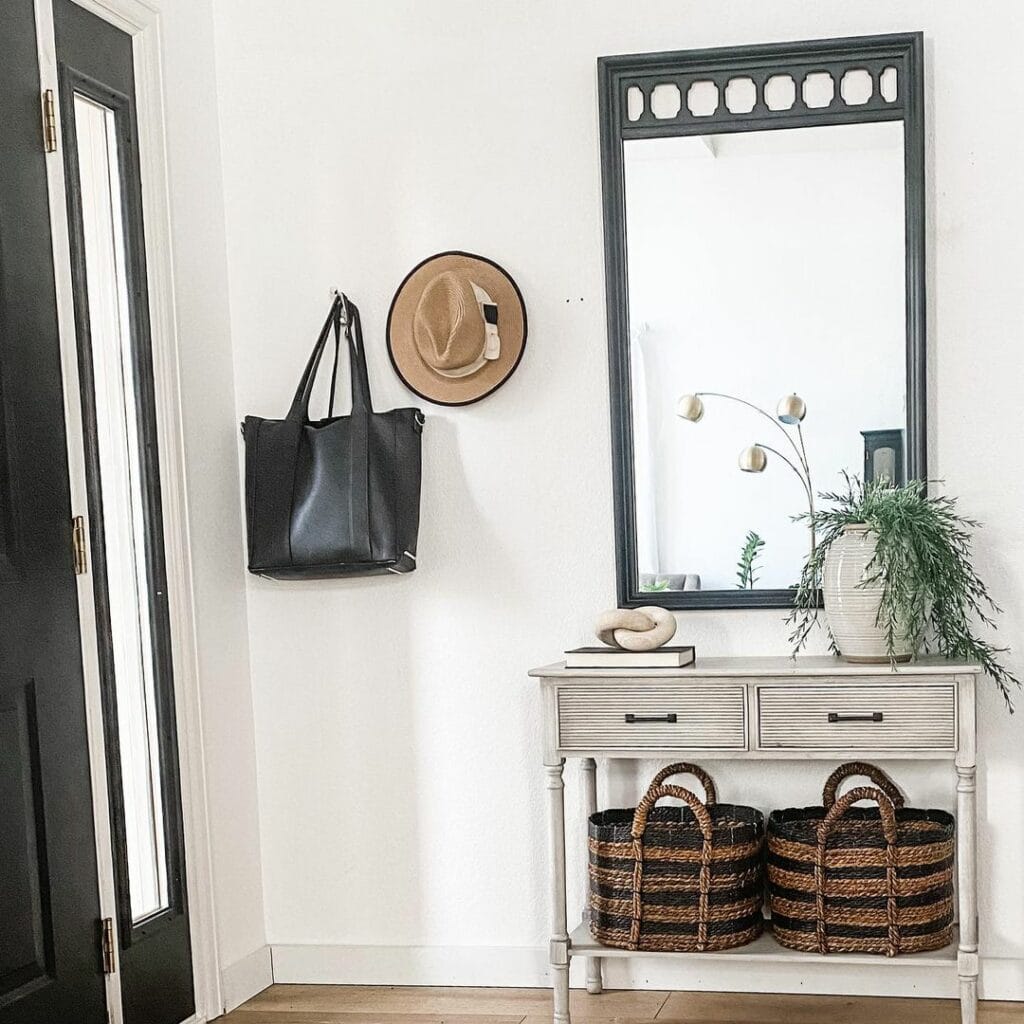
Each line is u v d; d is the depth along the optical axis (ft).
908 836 9.39
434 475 11.00
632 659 9.61
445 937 11.12
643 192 10.56
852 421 10.27
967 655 9.71
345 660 11.20
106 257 9.67
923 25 10.19
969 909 9.18
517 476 10.88
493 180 10.87
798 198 10.34
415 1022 10.20
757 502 10.43
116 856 9.39
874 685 9.16
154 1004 9.75
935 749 9.11
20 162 8.63
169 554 10.17
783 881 9.62
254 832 11.28
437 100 10.96
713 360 10.48
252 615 11.33
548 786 9.75
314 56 11.16
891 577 9.22
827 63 10.26
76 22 9.34
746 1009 10.19
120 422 9.74
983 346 10.16
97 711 9.16
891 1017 9.89
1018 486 10.12
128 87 10.00
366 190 11.09
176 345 10.34
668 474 10.55
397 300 10.96
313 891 11.31
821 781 10.43
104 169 9.71
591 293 10.74
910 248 10.10
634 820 9.65
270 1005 10.75
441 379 10.89
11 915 8.28
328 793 11.27
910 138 10.10
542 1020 10.15
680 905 9.59
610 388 10.56
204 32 11.12
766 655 10.45
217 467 10.95
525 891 10.98
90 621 9.12
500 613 10.94
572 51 10.73
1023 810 10.15
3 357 8.38
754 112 10.39
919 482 9.82
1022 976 10.16
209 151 11.10
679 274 10.52
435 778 11.09
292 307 11.21
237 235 11.29
